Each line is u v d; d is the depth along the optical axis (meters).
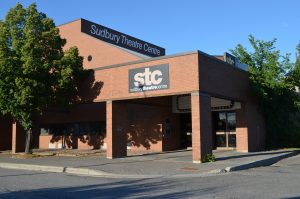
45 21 25.66
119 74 24.30
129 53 31.17
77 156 25.89
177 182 14.27
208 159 20.73
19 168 20.83
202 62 21.58
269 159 21.50
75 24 34.53
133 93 23.48
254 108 28.77
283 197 10.69
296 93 31.44
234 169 17.78
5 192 12.24
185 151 28.81
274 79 28.17
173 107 31.03
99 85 25.28
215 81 22.89
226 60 25.58
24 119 25.64
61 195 11.63
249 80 28.31
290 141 31.91
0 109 26.11
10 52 24.86
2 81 24.52
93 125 33.66
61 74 24.84
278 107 30.25
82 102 26.05
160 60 22.50
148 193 11.84
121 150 24.78
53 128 36.56
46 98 25.12
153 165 19.58
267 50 29.12
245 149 27.09
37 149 34.72
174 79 21.83
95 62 33.03
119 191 12.37
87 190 12.62
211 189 12.25
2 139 35.28
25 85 24.30
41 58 25.06
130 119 31.89
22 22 25.45
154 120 30.50
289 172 16.97
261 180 14.21
